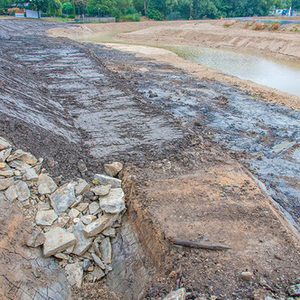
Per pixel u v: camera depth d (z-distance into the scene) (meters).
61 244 5.21
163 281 4.67
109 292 5.02
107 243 5.78
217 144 10.24
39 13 55.16
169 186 6.94
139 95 14.88
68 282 4.99
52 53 23.05
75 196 6.32
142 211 6.07
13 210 5.37
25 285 4.39
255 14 72.75
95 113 11.55
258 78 20.17
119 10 63.34
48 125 8.67
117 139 9.38
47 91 13.68
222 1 73.56
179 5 69.19
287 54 27.34
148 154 8.48
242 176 7.82
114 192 6.54
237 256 5.04
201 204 6.33
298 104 14.45
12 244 4.79
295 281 4.50
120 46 33.34
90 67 19.50
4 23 38.69
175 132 10.06
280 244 5.34
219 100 14.88
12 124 7.27
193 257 5.01
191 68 22.55
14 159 6.39
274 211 6.44
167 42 39.41
